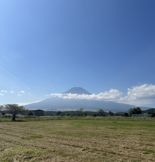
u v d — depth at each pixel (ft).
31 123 191.62
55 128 139.85
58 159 53.98
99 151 63.67
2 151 62.75
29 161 52.47
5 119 256.52
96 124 177.78
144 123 189.57
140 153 61.52
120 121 221.66
